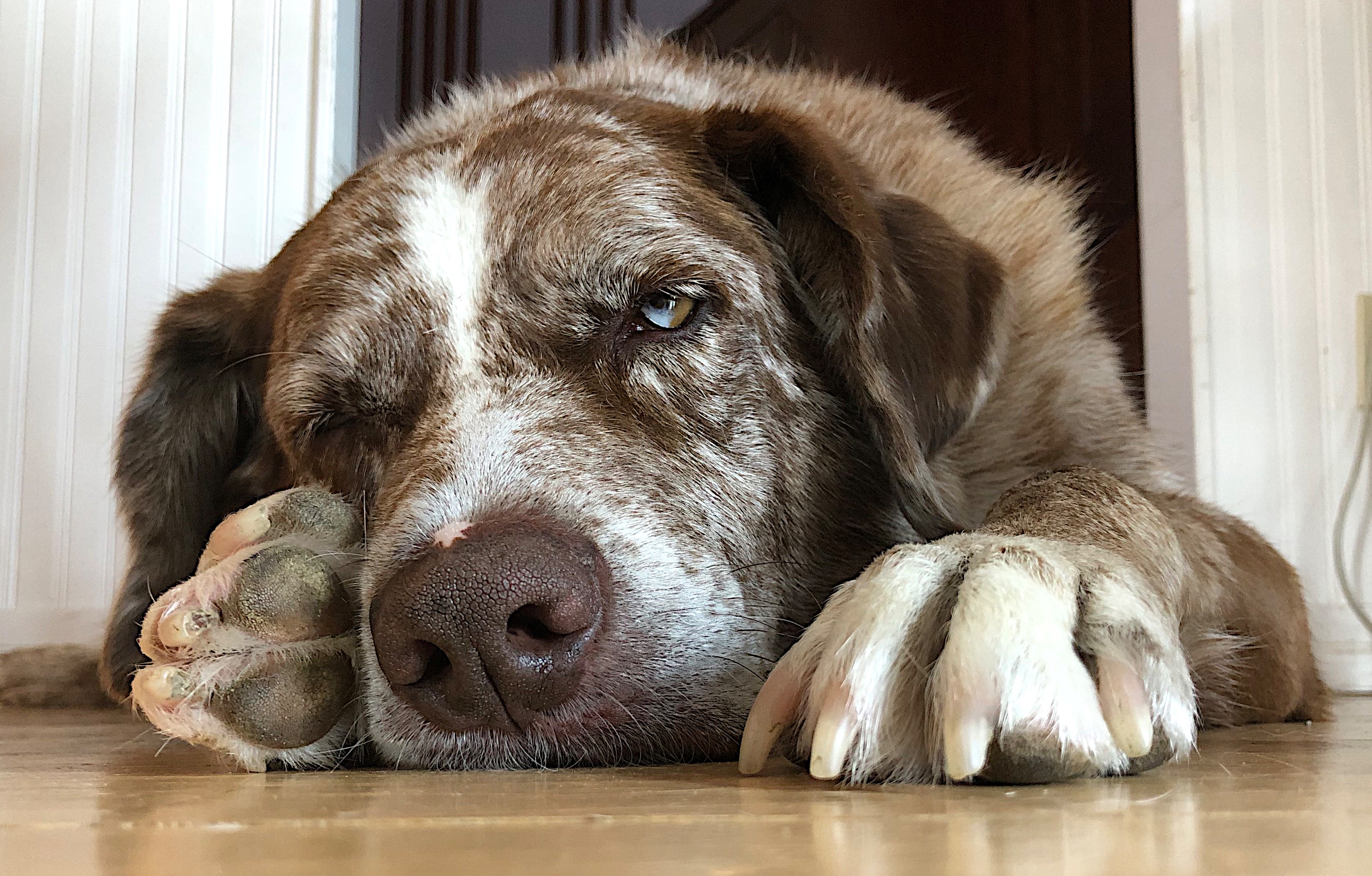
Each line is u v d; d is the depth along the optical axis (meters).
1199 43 0.68
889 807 0.16
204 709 0.25
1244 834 0.13
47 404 0.77
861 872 0.11
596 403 0.30
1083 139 0.75
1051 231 0.42
